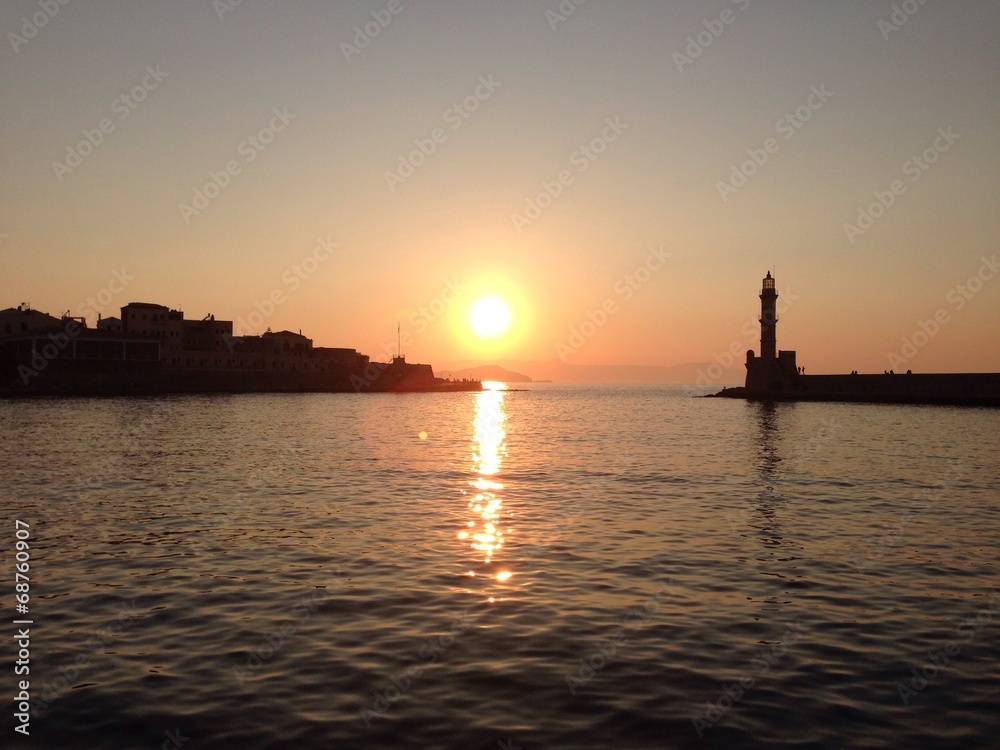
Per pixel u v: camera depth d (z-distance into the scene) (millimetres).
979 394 112625
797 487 31516
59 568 17328
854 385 132125
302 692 10578
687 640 12758
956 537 21359
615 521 23750
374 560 18312
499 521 23656
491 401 175750
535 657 11938
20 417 74562
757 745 9125
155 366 143375
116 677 11078
